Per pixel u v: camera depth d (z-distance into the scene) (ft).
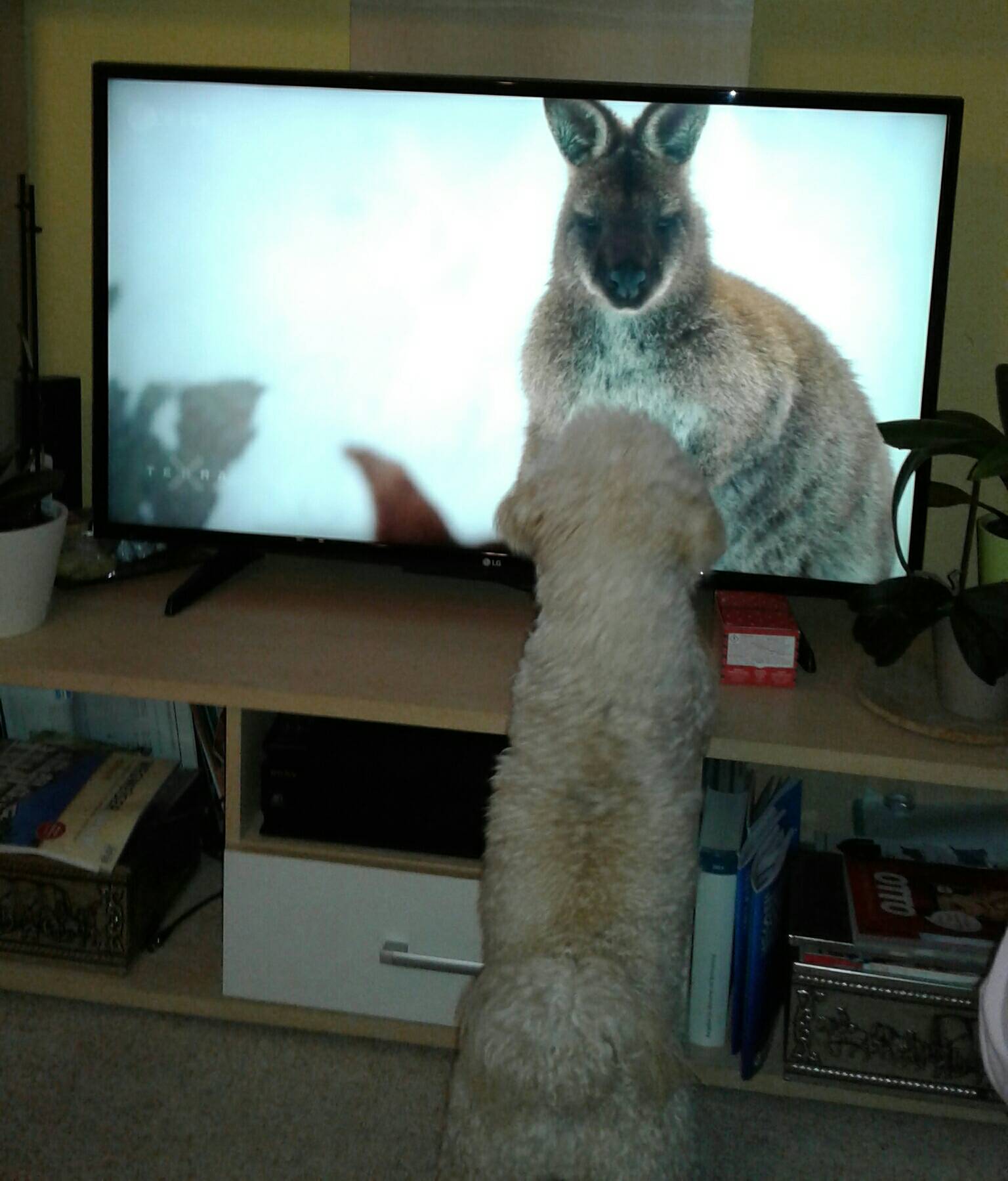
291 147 4.56
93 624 4.58
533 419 4.68
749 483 4.60
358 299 4.66
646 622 3.16
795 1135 4.17
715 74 4.84
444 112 4.47
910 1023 4.16
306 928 4.34
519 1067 2.77
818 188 4.36
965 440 3.74
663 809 3.22
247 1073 4.32
